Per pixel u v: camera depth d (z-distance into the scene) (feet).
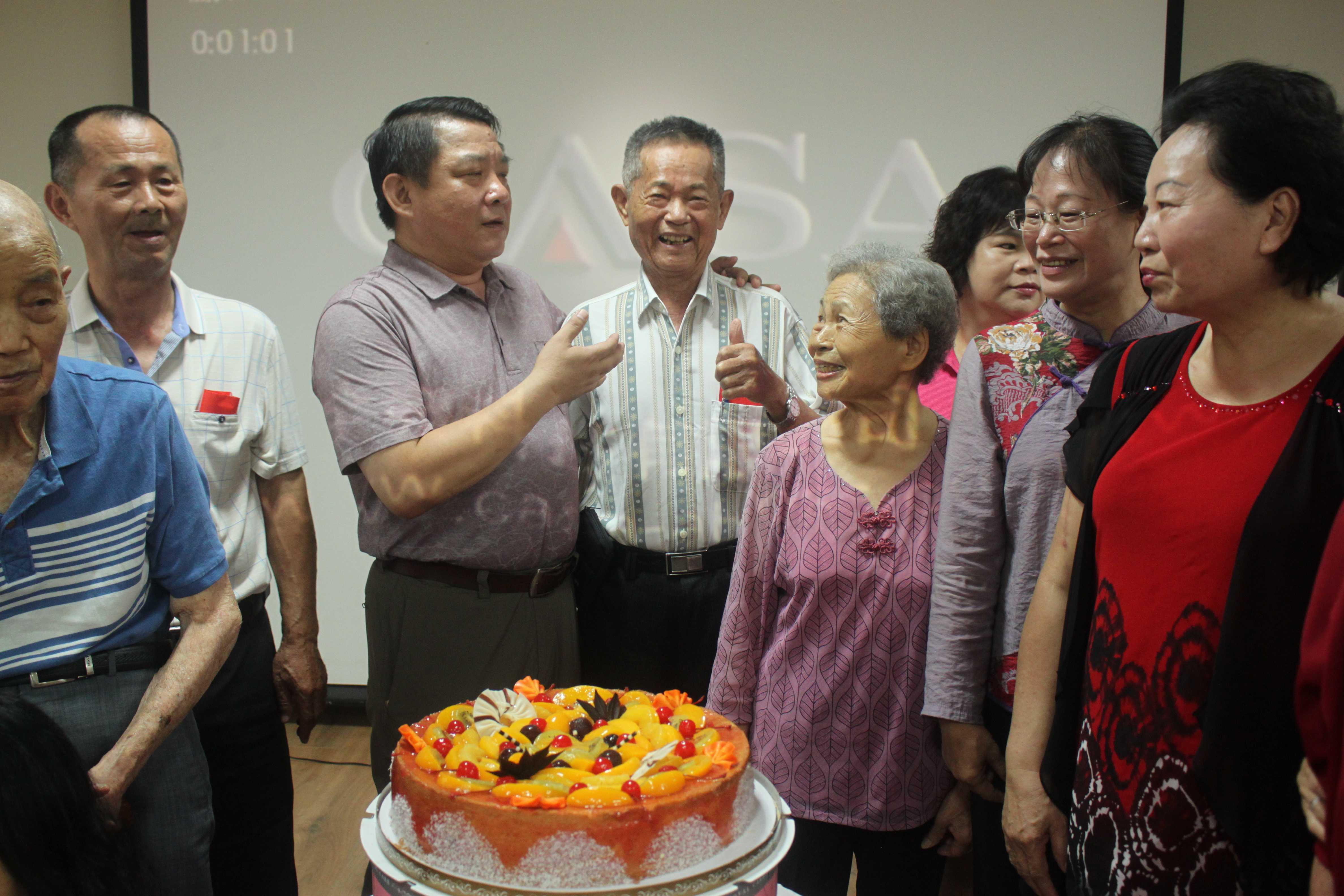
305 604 6.10
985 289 6.44
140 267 5.41
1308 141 2.87
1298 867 2.98
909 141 10.06
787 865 4.67
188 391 5.62
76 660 3.85
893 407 4.63
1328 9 10.06
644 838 3.06
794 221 10.25
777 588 4.77
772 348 6.35
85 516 3.81
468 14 10.24
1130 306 4.40
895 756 4.51
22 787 3.16
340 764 9.84
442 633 5.45
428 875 3.14
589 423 6.37
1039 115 9.89
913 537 4.51
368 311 5.36
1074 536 3.88
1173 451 3.28
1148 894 3.27
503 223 5.52
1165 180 3.10
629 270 10.41
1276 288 3.06
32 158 11.09
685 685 6.17
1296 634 2.93
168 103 10.50
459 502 5.34
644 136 6.03
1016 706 4.03
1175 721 3.19
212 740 5.65
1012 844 3.97
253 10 10.37
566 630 5.74
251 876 5.90
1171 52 9.67
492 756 3.40
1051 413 4.32
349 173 10.44
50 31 10.95
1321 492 2.92
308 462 10.75
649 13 10.12
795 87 10.09
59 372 3.77
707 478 6.11
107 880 3.40
